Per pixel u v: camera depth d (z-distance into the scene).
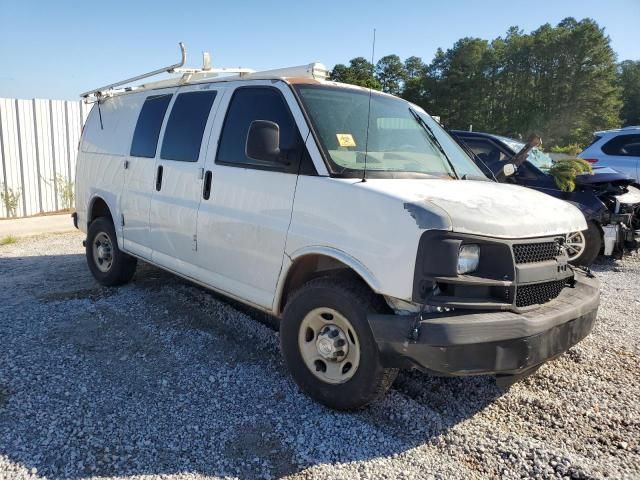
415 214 2.93
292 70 4.33
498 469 2.88
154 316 5.11
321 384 3.42
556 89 88.69
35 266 7.22
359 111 4.05
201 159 4.46
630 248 8.25
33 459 2.85
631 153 10.95
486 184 3.87
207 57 4.92
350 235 3.21
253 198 3.89
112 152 5.88
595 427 3.30
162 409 3.41
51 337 4.54
